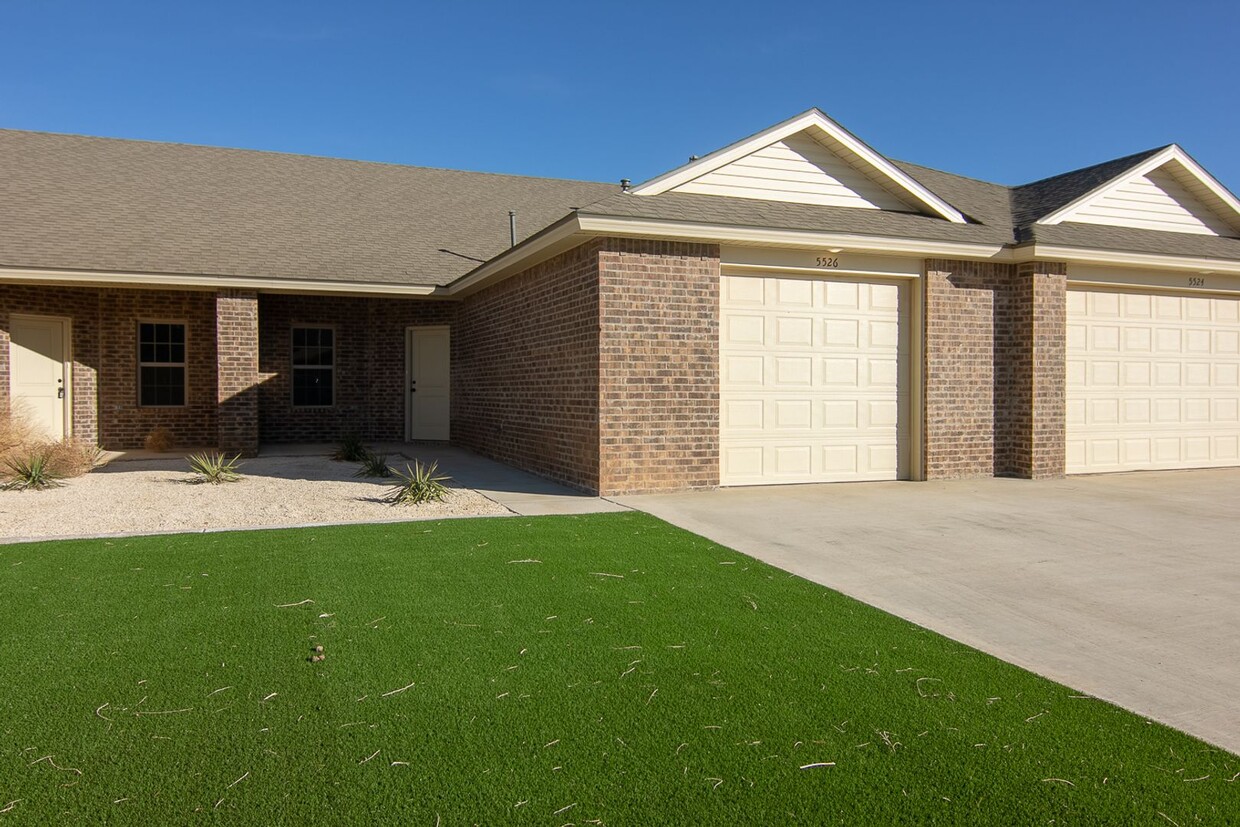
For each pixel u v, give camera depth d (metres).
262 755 3.30
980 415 11.69
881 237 10.51
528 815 2.91
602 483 9.66
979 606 5.48
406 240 16.55
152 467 12.52
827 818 2.91
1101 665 4.43
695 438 10.08
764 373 10.70
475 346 14.82
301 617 4.99
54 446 11.33
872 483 11.09
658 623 4.99
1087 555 6.92
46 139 17.09
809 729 3.60
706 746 3.43
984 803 3.01
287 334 16.70
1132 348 12.67
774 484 10.76
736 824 2.87
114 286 13.45
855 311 11.17
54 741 3.40
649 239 9.81
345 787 3.08
